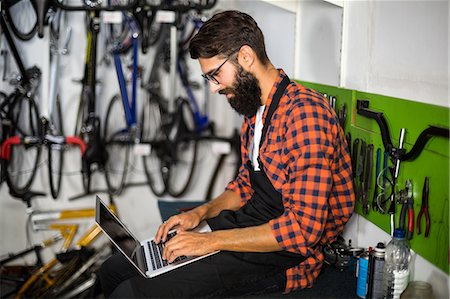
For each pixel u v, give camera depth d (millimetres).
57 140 4500
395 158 2352
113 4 4602
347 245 2785
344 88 2928
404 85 2389
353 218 2910
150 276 2352
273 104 2391
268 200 2498
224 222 2551
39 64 4703
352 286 2533
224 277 2381
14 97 4535
